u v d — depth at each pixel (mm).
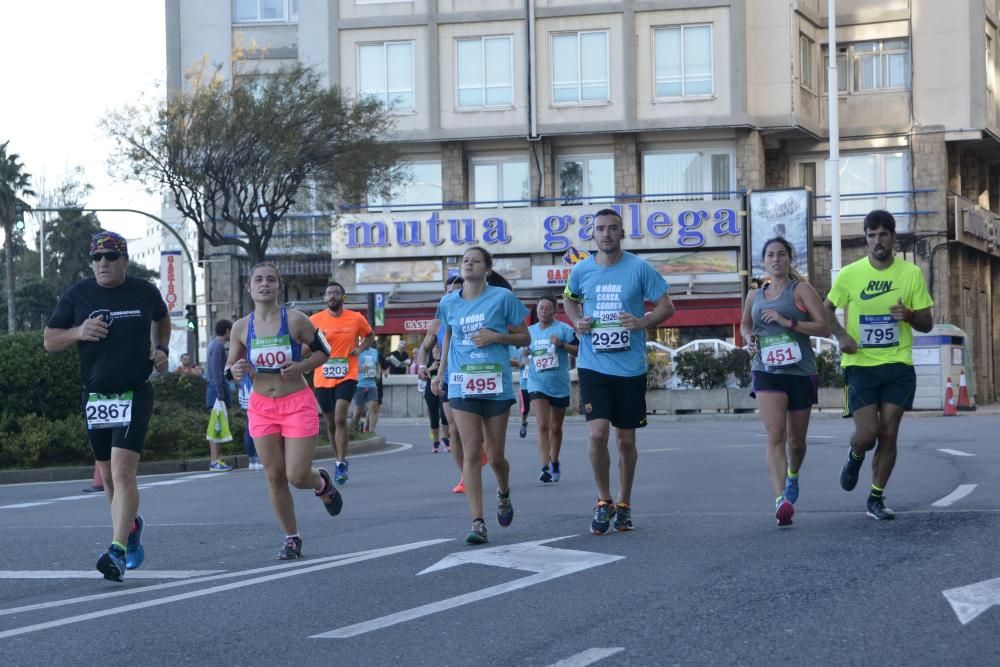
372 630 6441
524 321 9656
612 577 7629
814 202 42656
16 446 19312
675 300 41031
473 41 42344
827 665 5461
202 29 45750
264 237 35594
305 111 35719
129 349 8453
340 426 15461
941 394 31297
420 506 12219
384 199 41125
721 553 8336
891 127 42250
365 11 42906
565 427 28672
